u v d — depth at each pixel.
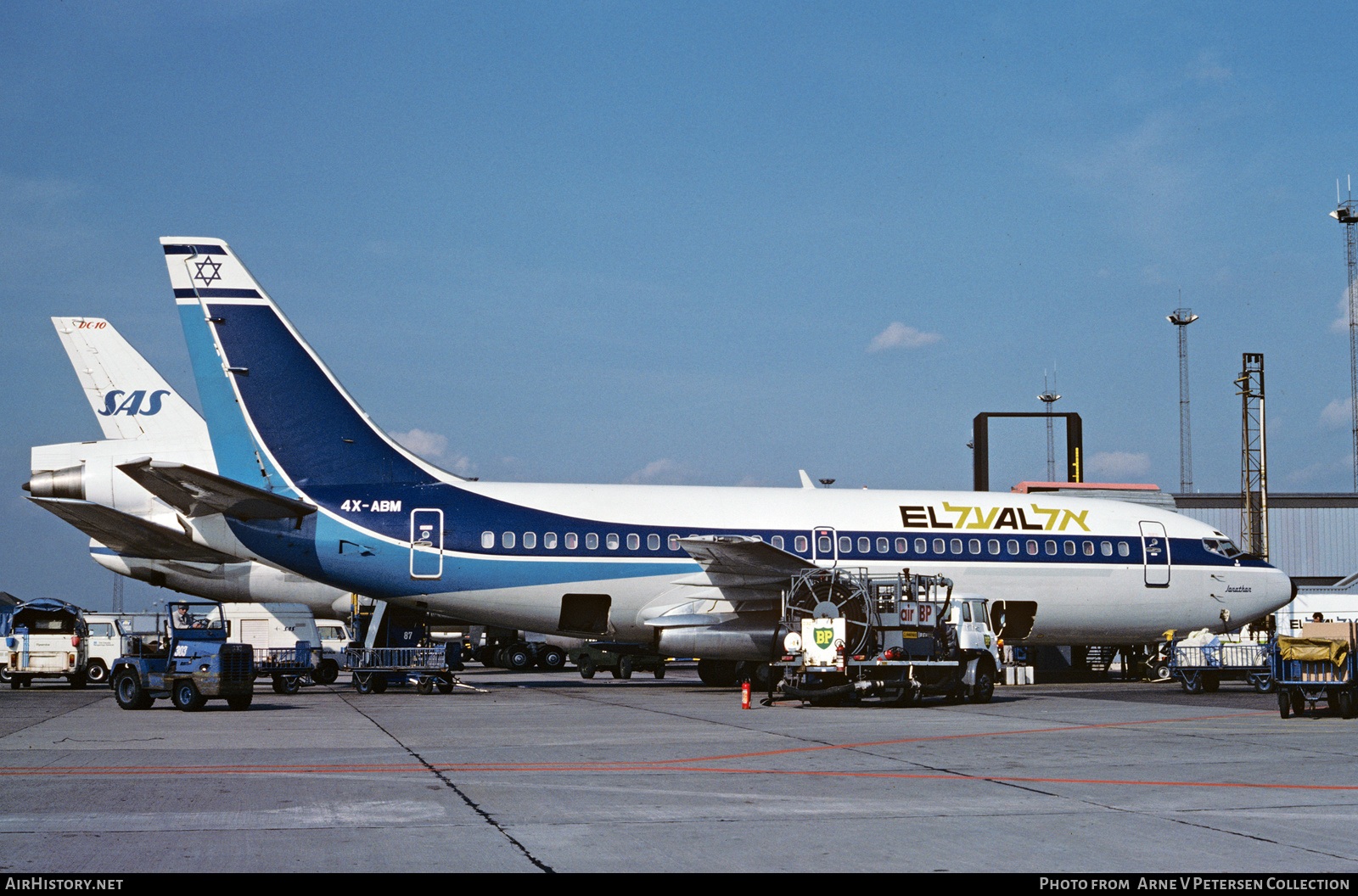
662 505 32.53
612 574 31.45
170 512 32.75
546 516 31.50
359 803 11.88
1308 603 50.41
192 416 36.78
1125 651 41.59
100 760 15.43
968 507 34.81
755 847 9.70
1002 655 35.38
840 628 26.06
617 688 35.28
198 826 10.48
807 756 16.28
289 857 9.20
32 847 9.56
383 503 30.75
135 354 36.84
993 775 14.27
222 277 30.53
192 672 24.81
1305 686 22.50
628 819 10.99
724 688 35.31
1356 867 8.98
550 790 12.84
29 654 36.66
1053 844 9.84
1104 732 19.86
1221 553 36.84
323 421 30.86
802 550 32.78
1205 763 15.47
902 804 11.97
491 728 20.48
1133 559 35.59
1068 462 62.28
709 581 31.64
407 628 34.16
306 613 38.78
